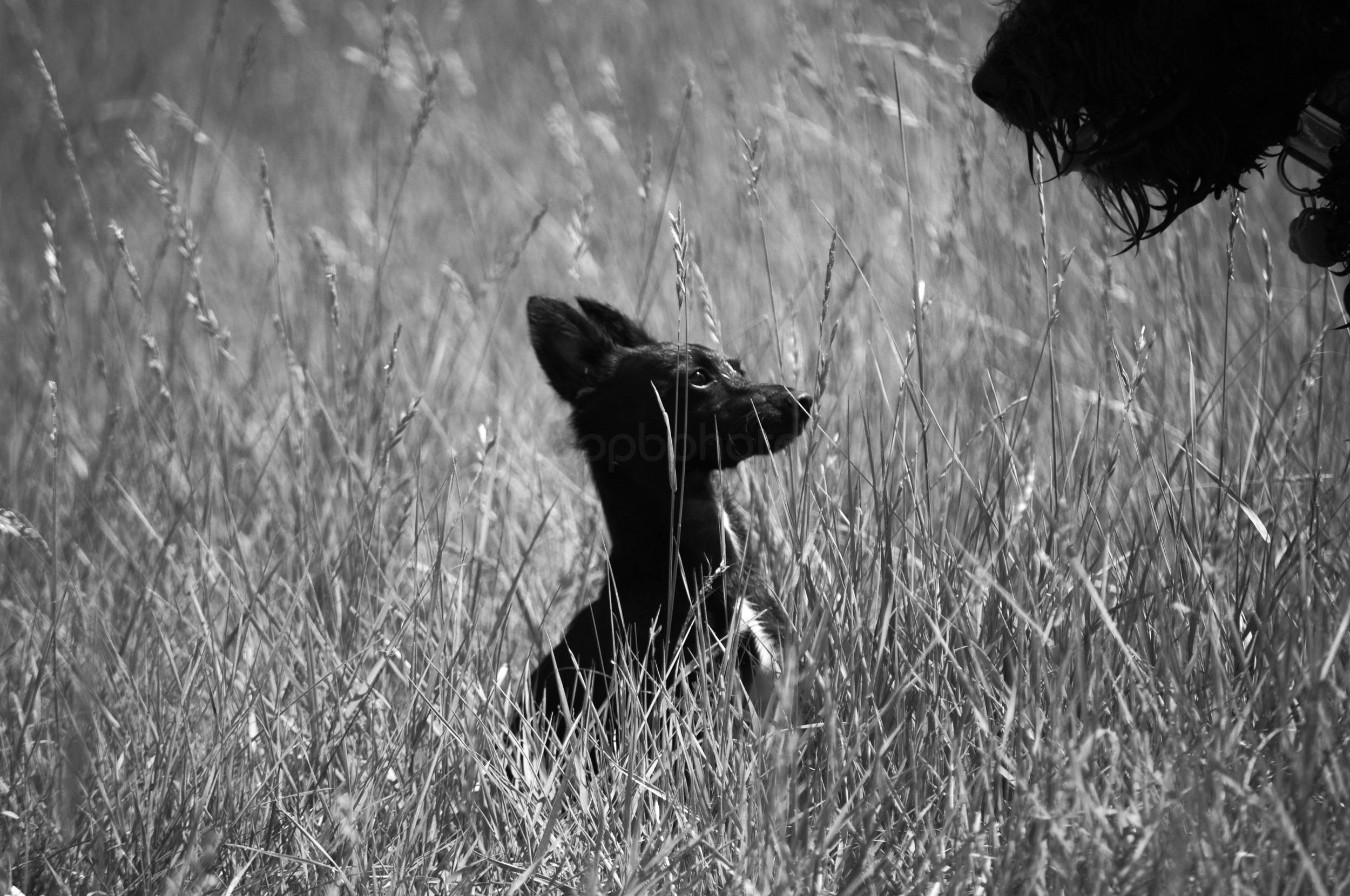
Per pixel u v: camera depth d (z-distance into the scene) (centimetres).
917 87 1742
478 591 960
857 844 670
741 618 805
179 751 812
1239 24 669
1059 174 748
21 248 2138
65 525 1206
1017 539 820
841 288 1365
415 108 2331
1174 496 891
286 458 1246
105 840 753
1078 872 609
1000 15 800
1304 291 1250
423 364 1471
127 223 2197
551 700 886
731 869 653
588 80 2333
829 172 1667
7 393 1603
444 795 763
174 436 1159
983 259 1347
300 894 721
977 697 707
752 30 2269
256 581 1065
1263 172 803
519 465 1230
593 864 645
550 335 979
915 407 855
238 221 2200
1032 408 1104
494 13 2730
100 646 962
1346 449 930
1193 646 725
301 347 1535
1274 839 595
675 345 945
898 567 799
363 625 938
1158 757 681
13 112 2611
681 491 812
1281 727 607
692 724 793
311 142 2453
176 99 2694
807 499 832
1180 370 1065
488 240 1886
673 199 1777
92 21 2883
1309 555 731
